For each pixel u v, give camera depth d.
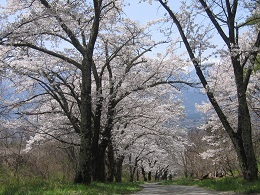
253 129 19.19
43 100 19.69
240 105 12.23
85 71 13.21
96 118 17.25
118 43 19.53
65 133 19.66
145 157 41.09
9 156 14.76
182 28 13.16
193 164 39.16
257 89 18.19
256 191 9.77
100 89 16.59
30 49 17.69
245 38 17.31
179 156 42.84
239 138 12.39
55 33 14.52
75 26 14.18
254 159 12.03
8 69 14.58
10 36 11.84
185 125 30.20
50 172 15.37
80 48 13.45
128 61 19.61
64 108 17.84
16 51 15.03
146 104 21.55
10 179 11.52
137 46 19.41
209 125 22.19
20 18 12.12
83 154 12.52
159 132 23.95
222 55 12.23
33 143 19.92
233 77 18.89
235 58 12.32
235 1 12.28
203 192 12.31
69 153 20.94
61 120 20.70
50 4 12.55
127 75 18.20
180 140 25.78
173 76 19.47
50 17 13.10
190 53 13.05
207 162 33.62
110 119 18.81
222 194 10.52
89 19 15.91
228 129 12.59
